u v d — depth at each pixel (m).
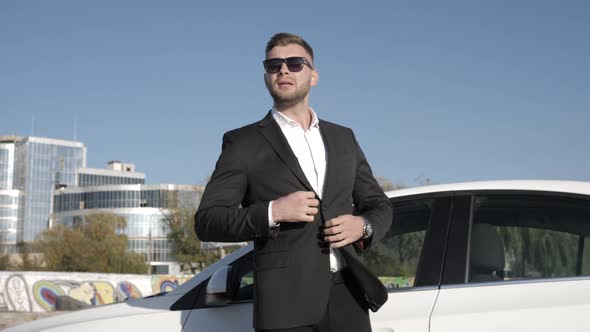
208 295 3.23
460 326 3.04
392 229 3.49
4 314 28.39
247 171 2.64
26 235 177.38
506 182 3.46
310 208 2.43
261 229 2.44
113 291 37.16
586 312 2.97
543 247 3.23
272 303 2.50
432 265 3.31
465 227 3.36
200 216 2.58
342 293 2.62
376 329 3.14
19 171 182.50
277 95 2.75
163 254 118.12
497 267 3.24
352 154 2.79
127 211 120.00
